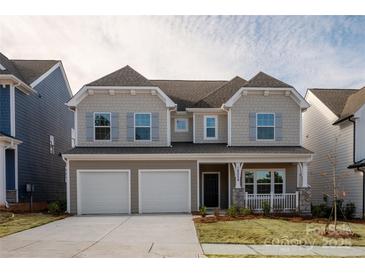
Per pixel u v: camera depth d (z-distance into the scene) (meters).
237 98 17.38
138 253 7.62
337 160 18.59
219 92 19.20
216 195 17.92
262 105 17.50
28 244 8.59
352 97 19.50
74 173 15.81
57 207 15.53
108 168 15.93
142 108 17.31
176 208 15.98
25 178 18.19
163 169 15.98
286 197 15.79
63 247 8.23
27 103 18.56
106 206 15.88
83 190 15.86
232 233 10.03
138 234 10.07
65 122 25.41
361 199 16.22
